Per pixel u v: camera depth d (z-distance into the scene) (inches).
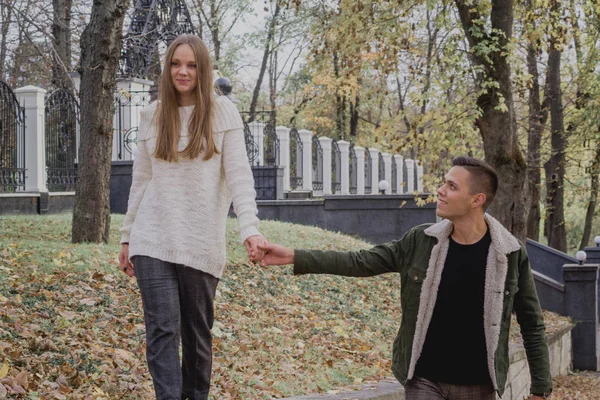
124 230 169.9
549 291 669.3
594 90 927.7
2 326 253.1
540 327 157.3
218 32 1528.1
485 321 148.9
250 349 320.2
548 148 1170.0
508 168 579.2
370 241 749.3
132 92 717.9
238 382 268.4
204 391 174.9
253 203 163.6
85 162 428.1
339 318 426.6
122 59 769.6
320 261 157.0
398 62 665.6
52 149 629.6
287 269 476.4
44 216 542.9
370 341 402.6
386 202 748.0
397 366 155.6
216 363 283.9
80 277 337.4
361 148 1098.1
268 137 879.1
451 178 150.8
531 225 1117.1
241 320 353.4
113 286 339.6
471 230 151.4
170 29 807.1
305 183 930.7
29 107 593.6
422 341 151.3
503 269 149.1
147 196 165.5
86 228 427.2
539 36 696.4
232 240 510.9
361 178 1101.1
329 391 284.2
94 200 428.8
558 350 590.6
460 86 591.8
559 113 1051.3
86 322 286.4
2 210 549.6
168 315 159.5
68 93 646.5
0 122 579.5
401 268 156.8
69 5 927.0
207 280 165.3
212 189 164.4
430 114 607.2
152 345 159.0
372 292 508.4
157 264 160.6
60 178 635.5
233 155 165.2
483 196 149.9
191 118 162.2
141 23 797.2
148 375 248.2
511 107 580.7
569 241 1739.7
